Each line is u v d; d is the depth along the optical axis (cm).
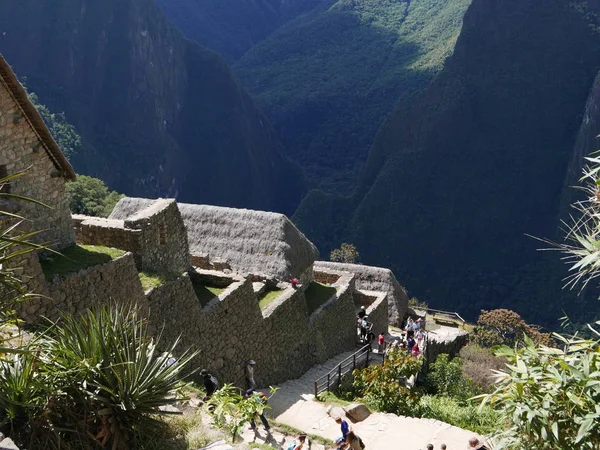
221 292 1288
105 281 971
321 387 1393
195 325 1161
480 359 2175
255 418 975
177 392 702
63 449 596
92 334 661
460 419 1241
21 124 937
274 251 1822
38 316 845
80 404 631
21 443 585
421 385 1546
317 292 1809
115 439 621
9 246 586
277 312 1430
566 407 588
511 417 617
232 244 1877
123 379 647
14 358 655
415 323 2173
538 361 624
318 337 1639
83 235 1177
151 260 1190
